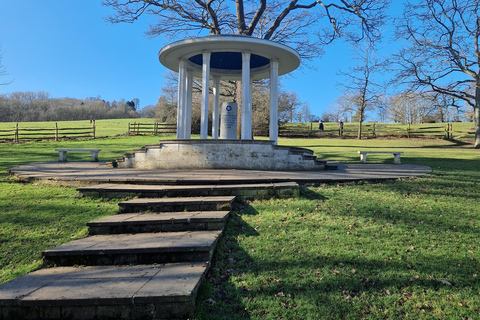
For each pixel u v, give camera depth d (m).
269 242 4.35
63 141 25.64
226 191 6.40
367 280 3.38
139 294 2.74
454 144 25.45
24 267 3.79
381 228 4.85
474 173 9.73
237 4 19.77
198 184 6.98
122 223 4.70
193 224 4.68
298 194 6.50
